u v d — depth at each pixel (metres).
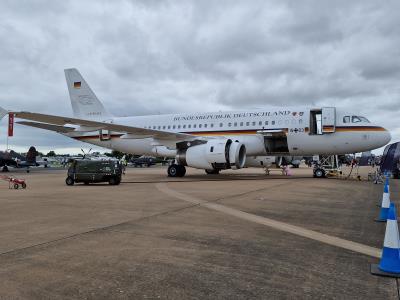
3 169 38.03
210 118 22.69
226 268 4.26
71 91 27.23
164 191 13.28
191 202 10.04
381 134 18.94
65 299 3.34
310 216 7.84
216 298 3.38
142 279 3.88
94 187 15.41
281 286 3.69
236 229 6.47
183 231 6.27
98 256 4.73
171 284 3.73
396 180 21.80
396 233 4.12
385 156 18.73
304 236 5.94
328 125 19.59
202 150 19.94
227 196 11.52
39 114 18.05
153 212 8.30
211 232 6.20
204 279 3.88
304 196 11.61
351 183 17.58
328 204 9.76
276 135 20.59
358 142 19.28
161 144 21.39
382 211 7.31
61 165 68.94
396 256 4.05
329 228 6.58
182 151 20.78
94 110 26.67
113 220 7.28
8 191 13.76
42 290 3.56
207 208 8.93
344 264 4.44
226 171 35.41
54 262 4.46
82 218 7.51
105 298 3.37
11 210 8.61
